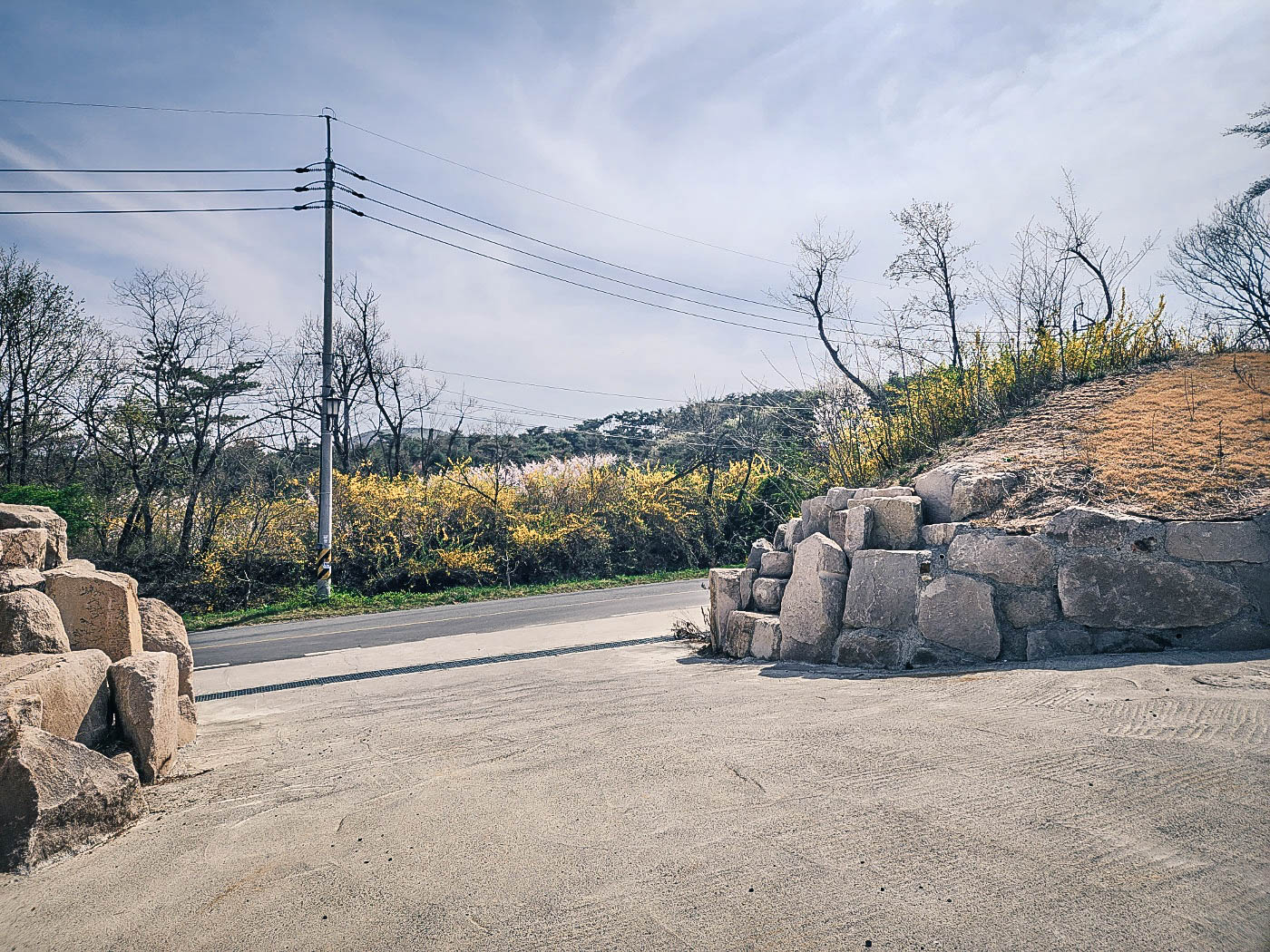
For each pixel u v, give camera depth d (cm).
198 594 2059
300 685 902
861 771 345
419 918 251
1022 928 217
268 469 2500
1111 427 802
